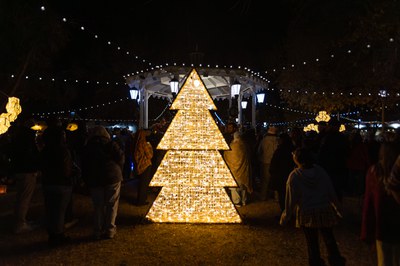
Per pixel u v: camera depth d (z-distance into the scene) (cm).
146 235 727
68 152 674
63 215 674
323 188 523
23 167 743
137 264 577
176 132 830
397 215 389
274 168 855
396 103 2330
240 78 1549
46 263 583
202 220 816
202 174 826
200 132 831
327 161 816
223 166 828
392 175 362
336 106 2261
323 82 2214
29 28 1645
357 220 858
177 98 834
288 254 620
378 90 2020
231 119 1438
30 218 860
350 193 1238
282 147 859
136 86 1708
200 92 841
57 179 658
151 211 820
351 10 1452
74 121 982
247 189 991
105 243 677
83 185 864
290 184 530
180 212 819
